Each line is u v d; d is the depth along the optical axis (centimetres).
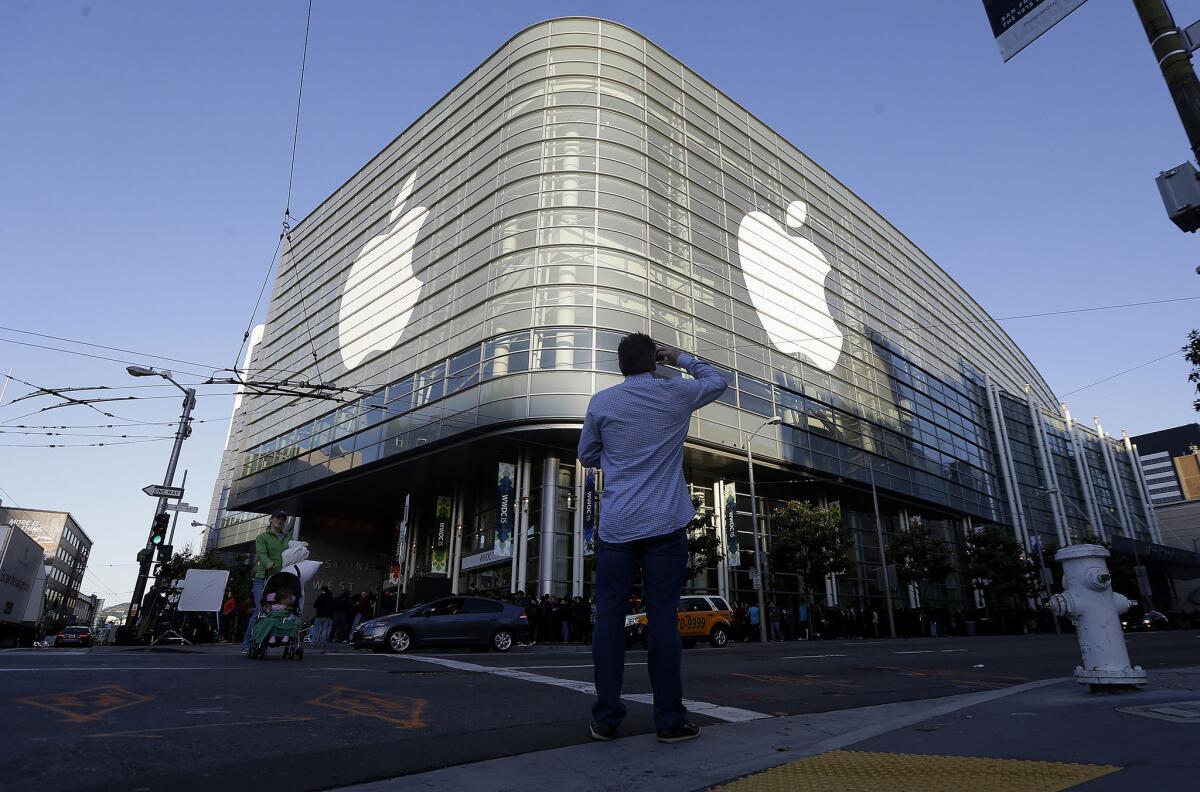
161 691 495
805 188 4284
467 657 1161
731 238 3622
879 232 4844
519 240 3097
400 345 3512
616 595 360
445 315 3312
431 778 284
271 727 385
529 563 2850
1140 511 7231
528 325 2903
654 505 348
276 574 955
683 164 3556
